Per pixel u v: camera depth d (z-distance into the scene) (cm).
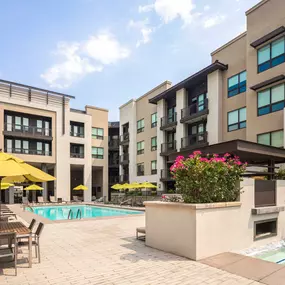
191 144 2234
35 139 2895
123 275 431
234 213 599
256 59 1611
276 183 749
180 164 626
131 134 3197
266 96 1534
